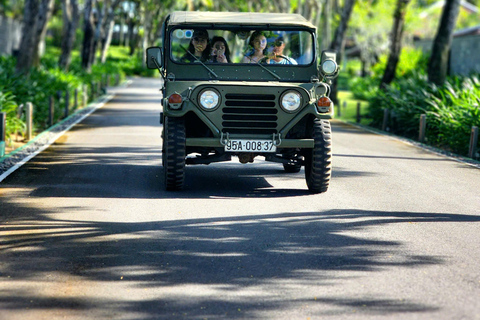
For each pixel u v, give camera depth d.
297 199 12.15
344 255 8.41
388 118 30.17
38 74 29.95
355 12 78.25
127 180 13.83
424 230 9.84
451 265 8.02
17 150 18.08
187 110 12.02
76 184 13.23
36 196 11.95
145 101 41.62
